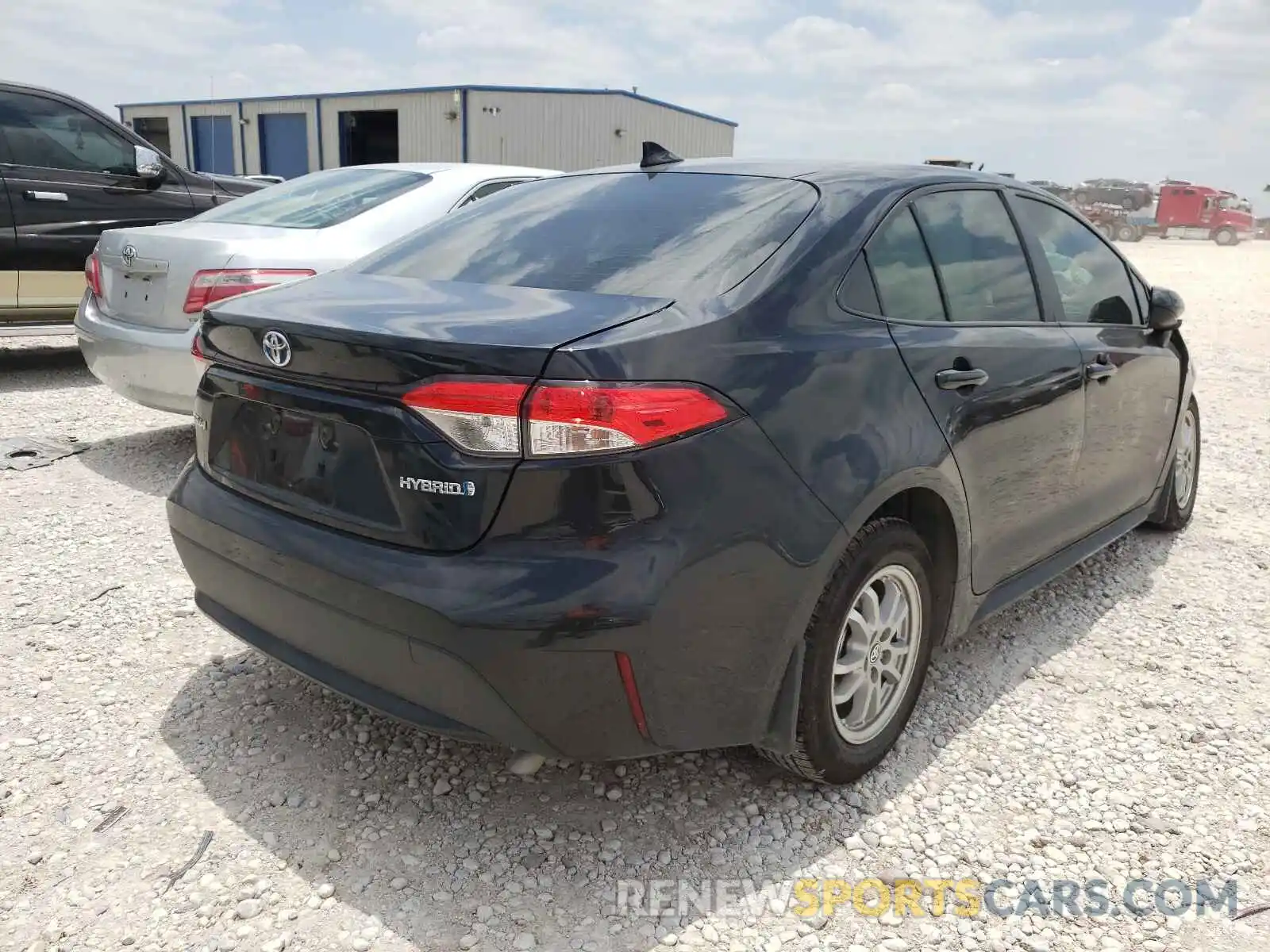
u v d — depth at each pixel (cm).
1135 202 4125
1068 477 340
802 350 235
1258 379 923
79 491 482
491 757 279
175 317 483
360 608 217
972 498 285
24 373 762
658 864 238
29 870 227
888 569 260
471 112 2811
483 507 204
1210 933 221
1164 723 309
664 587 204
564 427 198
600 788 267
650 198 291
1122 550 457
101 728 284
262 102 3241
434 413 205
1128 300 394
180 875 228
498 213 312
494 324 215
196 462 276
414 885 228
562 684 204
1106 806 266
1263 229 4300
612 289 240
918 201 293
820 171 294
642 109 3120
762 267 244
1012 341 304
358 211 538
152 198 745
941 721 305
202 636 341
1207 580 424
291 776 266
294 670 243
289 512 239
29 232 686
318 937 211
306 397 229
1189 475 475
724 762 280
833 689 253
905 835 252
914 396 260
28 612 352
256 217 548
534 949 211
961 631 302
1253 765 287
